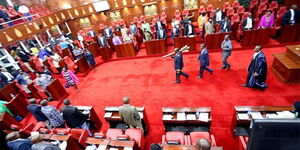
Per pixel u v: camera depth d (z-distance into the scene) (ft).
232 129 16.12
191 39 31.53
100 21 58.49
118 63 36.29
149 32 37.96
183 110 16.81
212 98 21.08
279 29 29.53
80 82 31.73
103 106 23.97
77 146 15.25
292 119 3.14
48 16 48.44
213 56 30.35
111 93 26.50
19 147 11.84
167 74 28.19
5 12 39.68
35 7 54.34
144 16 55.11
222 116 18.42
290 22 27.86
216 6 48.60
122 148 13.62
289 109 14.43
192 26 32.50
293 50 20.56
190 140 13.98
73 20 58.44
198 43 36.14
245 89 21.42
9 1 48.73
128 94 25.34
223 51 24.53
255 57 19.16
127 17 56.65
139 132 15.08
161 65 31.45
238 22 32.17
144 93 24.75
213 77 24.89
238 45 31.30
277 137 3.33
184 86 24.31
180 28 37.76
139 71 31.12
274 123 3.17
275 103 18.69
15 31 37.81
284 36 28.09
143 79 28.32
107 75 32.24
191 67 28.63
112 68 34.63
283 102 18.63
